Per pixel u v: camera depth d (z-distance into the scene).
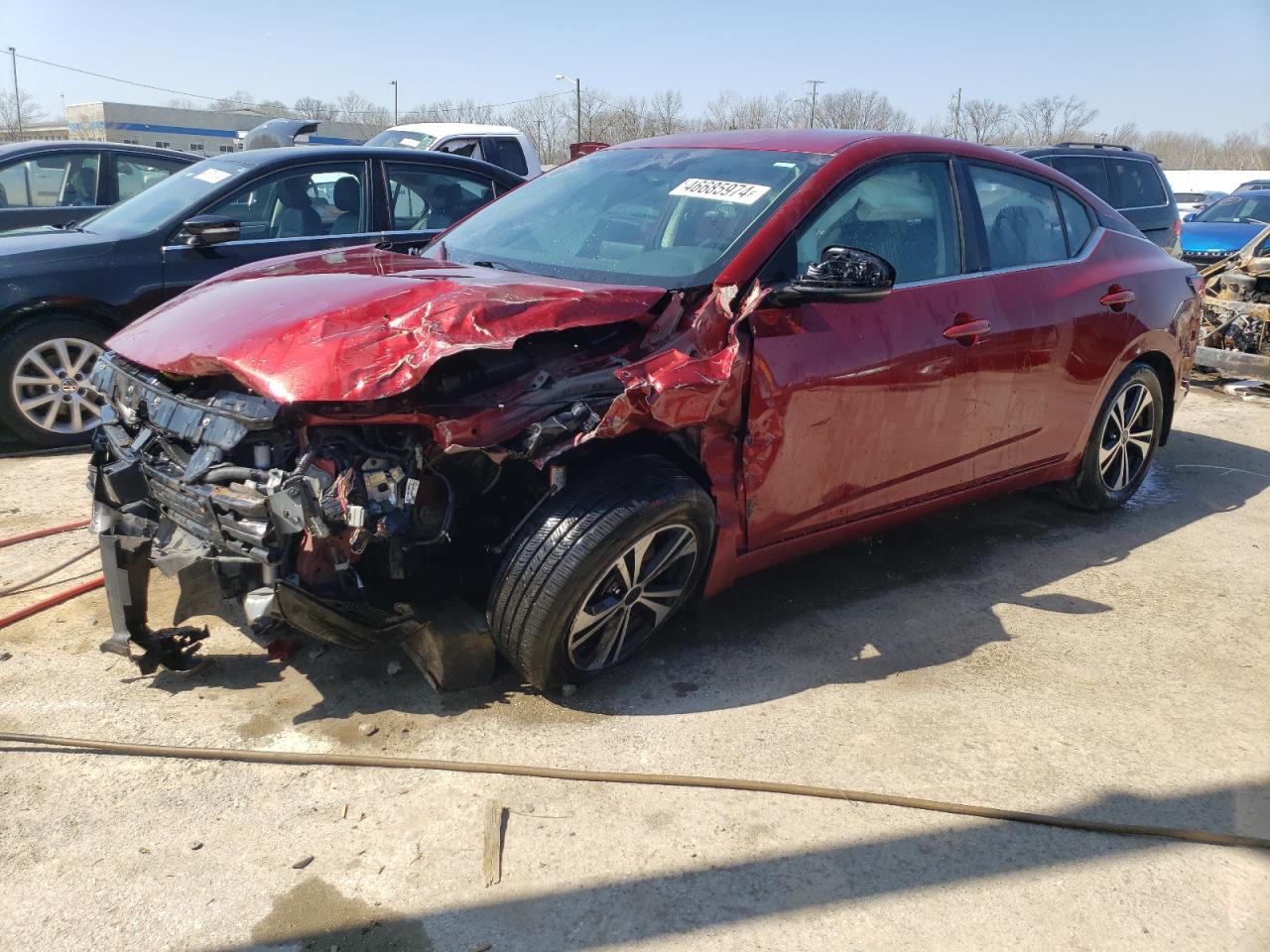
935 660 3.51
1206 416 7.46
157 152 8.45
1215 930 2.33
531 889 2.36
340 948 2.17
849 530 3.67
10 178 7.71
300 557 2.64
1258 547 4.74
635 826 2.58
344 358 2.59
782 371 3.16
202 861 2.40
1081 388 4.41
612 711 3.09
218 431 2.65
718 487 3.18
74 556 4.02
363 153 6.46
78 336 5.52
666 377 2.83
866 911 2.33
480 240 3.95
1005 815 2.67
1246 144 76.44
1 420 5.40
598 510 2.85
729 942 2.22
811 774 2.82
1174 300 4.88
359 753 2.82
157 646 3.06
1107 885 2.45
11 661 3.21
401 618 2.89
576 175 4.21
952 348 3.68
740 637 3.61
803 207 3.37
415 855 2.45
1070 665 3.53
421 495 2.76
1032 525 4.92
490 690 3.16
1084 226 4.60
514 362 2.83
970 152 4.07
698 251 3.30
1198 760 2.99
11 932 2.17
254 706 3.03
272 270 3.53
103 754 2.77
